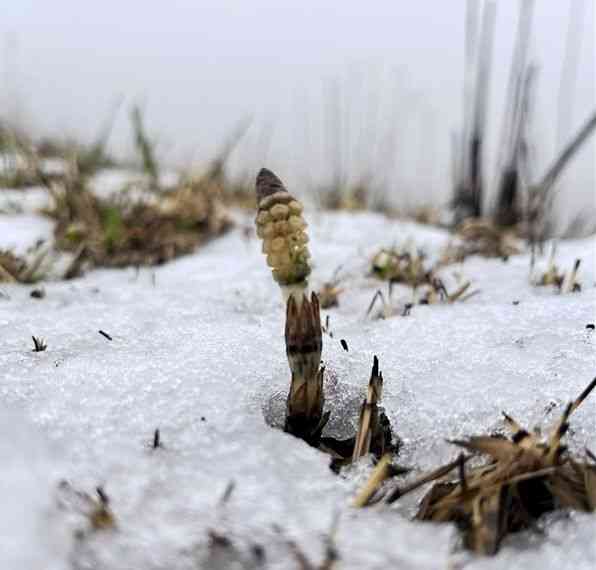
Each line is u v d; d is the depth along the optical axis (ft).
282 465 0.45
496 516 0.40
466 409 0.51
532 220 1.22
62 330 0.66
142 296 0.81
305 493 0.43
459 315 0.71
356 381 0.57
